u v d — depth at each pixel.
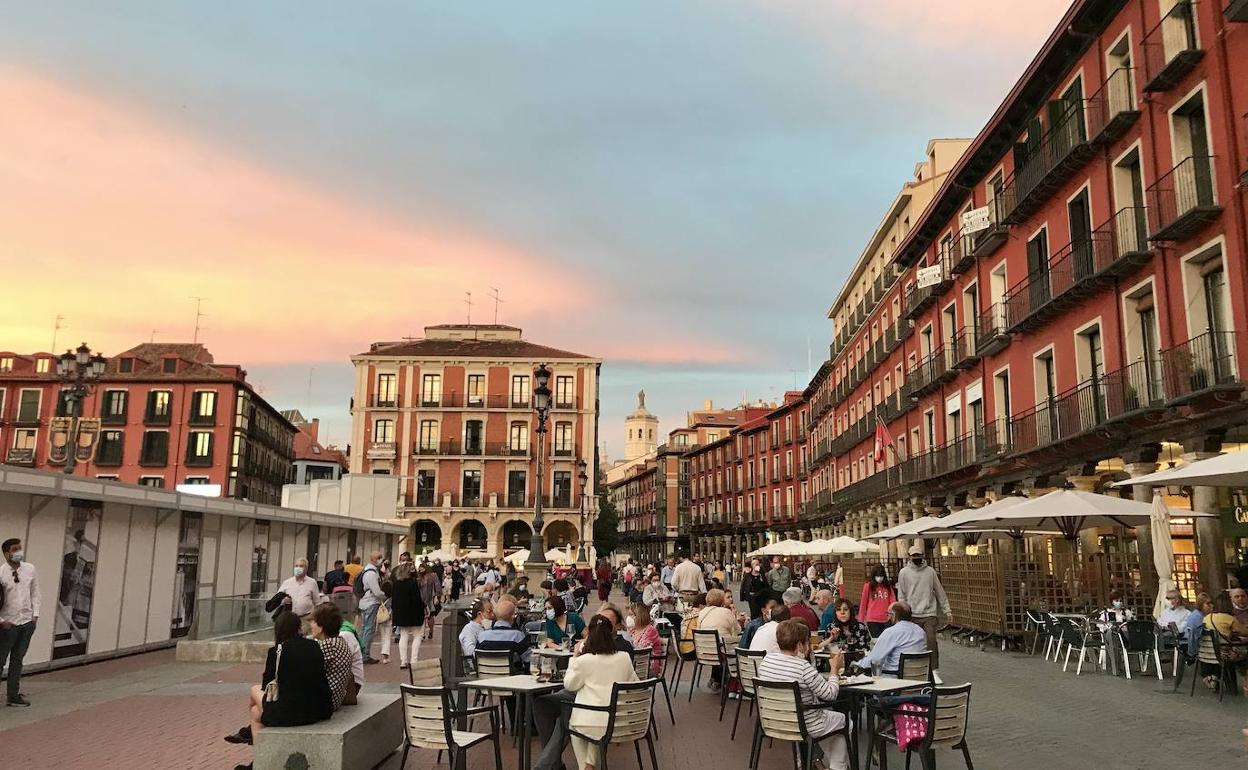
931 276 30.45
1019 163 24.77
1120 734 9.18
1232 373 15.41
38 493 13.38
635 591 29.05
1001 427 26.03
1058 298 20.86
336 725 7.16
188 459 60.12
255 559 22.22
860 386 46.59
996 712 10.50
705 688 13.07
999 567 17.66
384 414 64.00
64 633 14.59
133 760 7.94
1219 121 15.82
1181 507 19.02
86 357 19.58
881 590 13.45
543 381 23.00
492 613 11.62
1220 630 11.59
